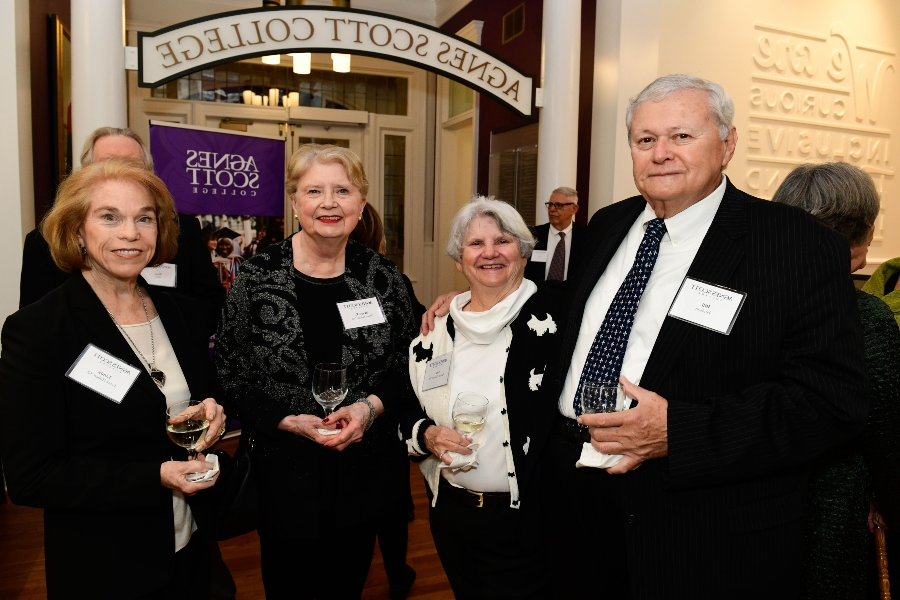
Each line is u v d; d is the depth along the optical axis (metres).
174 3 5.71
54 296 1.36
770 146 4.55
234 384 1.82
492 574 1.66
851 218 1.45
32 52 3.43
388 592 2.63
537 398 1.64
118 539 1.33
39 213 3.54
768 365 1.26
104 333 1.37
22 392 1.26
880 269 1.82
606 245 1.62
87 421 1.32
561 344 1.60
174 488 1.36
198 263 2.59
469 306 1.79
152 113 5.89
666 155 1.35
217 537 1.61
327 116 6.45
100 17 3.20
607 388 1.31
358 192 1.83
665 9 4.04
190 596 1.50
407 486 2.02
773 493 1.32
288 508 1.77
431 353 1.80
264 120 6.31
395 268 2.04
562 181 4.05
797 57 4.59
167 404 1.42
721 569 1.29
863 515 1.44
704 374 1.29
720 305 1.28
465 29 5.91
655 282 1.42
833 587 1.43
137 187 1.39
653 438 1.25
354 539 1.91
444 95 6.61
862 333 1.24
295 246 1.91
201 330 1.61
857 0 4.83
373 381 1.89
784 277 1.25
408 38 3.69
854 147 4.96
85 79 3.21
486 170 5.81
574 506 1.50
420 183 6.87
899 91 5.18
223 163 4.20
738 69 4.36
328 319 1.86
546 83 4.00
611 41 3.98
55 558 1.32
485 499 1.64
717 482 1.23
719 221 1.36
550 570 1.62
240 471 1.64
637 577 1.35
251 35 3.45
